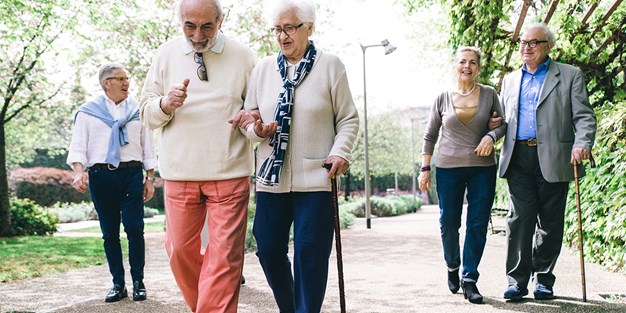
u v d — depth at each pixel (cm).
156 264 683
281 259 287
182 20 274
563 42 562
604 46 577
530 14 717
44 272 602
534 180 379
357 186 4219
